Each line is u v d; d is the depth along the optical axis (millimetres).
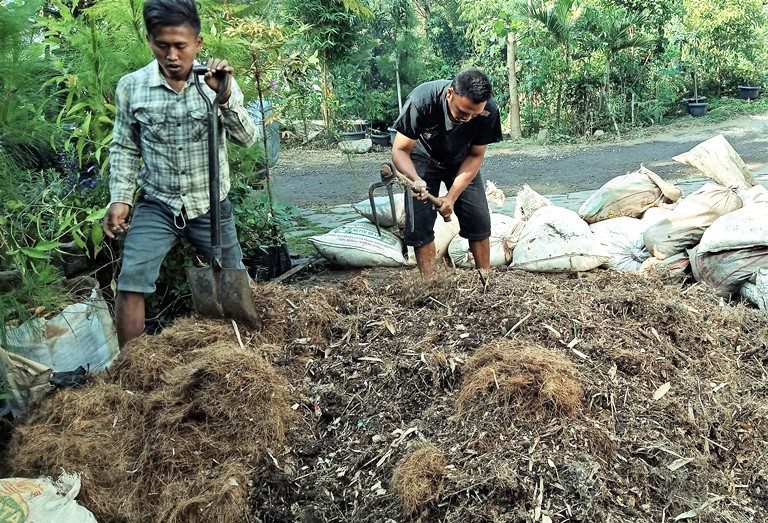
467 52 16844
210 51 4402
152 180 3174
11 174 3248
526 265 4641
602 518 2104
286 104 5457
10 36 3039
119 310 3238
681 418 2518
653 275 3834
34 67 3223
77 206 3725
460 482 2191
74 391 2762
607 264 4613
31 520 2172
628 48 12930
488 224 4398
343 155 12266
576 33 12773
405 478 2225
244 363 2643
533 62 12805
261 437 2484
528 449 2283
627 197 5230
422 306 3213
